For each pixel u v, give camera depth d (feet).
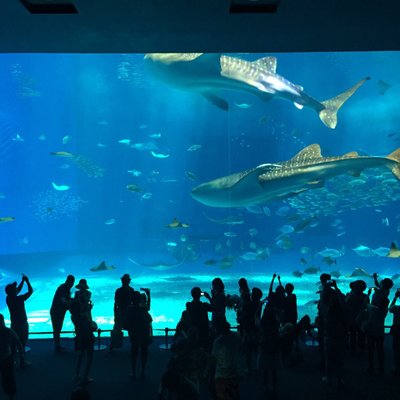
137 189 53.31
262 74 38.34
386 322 33.30
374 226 127.44
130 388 17.92
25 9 15.15
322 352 19.98
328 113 39.88
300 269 72.08
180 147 155.84
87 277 63.16
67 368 20.47
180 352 12.08
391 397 16.76
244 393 17.22
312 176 38.88
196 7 14.85
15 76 130.72
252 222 122.01
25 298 21.26
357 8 15.10
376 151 131.23
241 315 19.76
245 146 147.43
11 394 15.29
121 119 150.82
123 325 19.25
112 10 15.16
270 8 15.31
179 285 54.34
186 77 39.88
